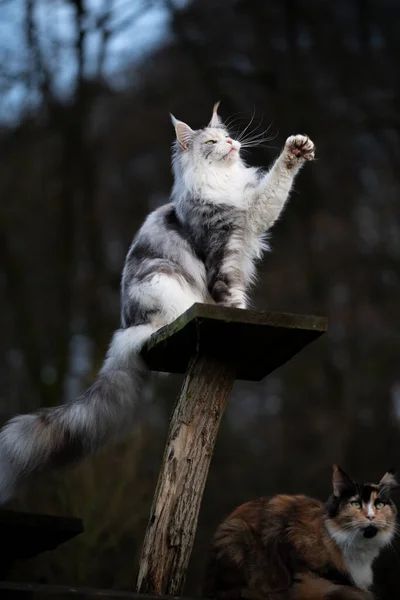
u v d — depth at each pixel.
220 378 5.93
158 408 13.20
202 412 5.85
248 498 15.64
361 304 18.89
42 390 15.22
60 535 6.27
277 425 19.05
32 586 5.08
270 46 18.17
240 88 18.00
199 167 7.46
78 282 16.97
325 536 6.23
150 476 11.02
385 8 18.17
